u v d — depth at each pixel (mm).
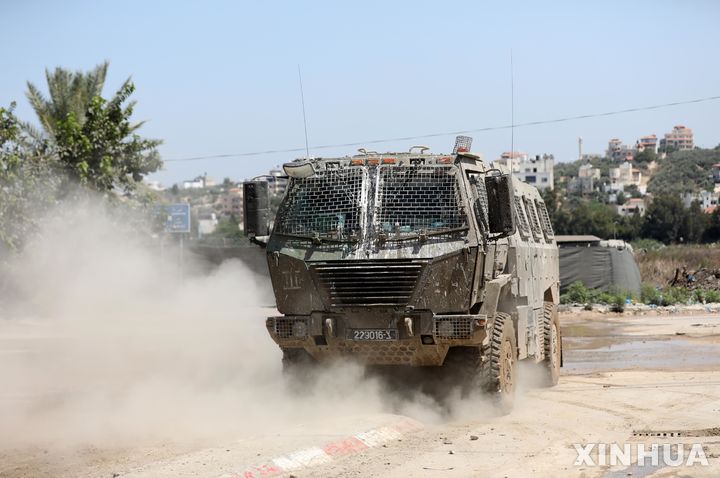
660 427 11258
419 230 12047
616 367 18875
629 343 24219
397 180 12391
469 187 12414
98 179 33281
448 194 12180
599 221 97188
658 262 55906
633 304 38125
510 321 12867
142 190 37000
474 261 11828
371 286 11961
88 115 34875
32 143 33469
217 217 175500
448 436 10711
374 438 10250
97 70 41594
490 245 12516
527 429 11211
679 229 101875
